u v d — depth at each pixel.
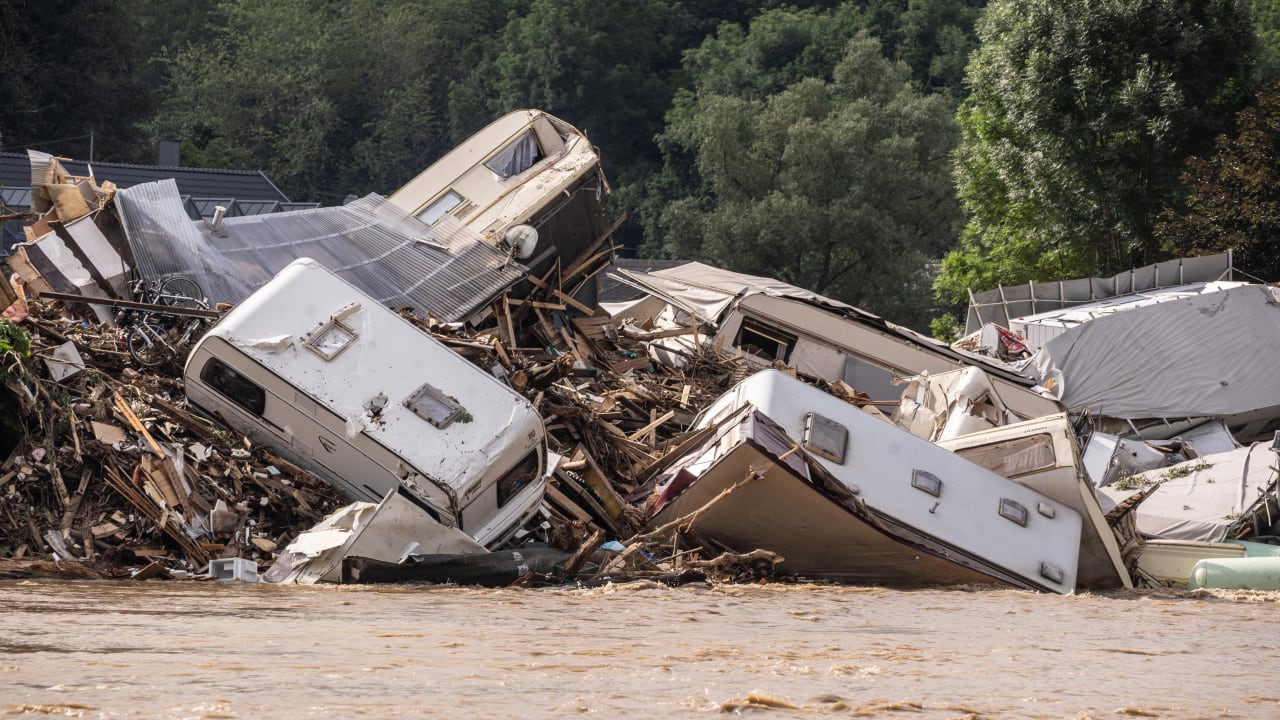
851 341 60.94
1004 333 73.69
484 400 30.73
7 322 29.84
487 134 57.62
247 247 47.12
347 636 14.39
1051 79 105.81
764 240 152.38
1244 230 93.94
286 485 30.39
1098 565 34.12
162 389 34.03
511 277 50.62
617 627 17.69
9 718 7.41
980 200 117.75
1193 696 10.96
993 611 24.41
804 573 31.58
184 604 18.84
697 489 31.17
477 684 9.87
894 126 157.38
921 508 31.34
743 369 57.19
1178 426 71.75
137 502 28.39
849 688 10.71
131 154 174.62
